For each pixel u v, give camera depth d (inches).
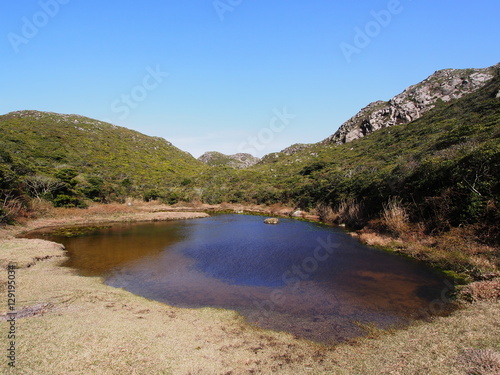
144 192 2277.3
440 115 2044.8
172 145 4576.8
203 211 1942.7
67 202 1510.8
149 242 888.9
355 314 379.2
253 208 2043.6
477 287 403.9
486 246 557.0
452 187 722.8
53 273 546.0
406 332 319.9
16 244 722.2
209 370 242.4
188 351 270.8
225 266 627.8
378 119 3088.1
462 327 309.1
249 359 265.1
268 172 2842.0
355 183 1354.6
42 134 2743.6
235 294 462.9
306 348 290.5
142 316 352.8
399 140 2059.5
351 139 3196.4
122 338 279.9
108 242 884.6
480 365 227.6
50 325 294.4
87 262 650.2
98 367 229.1
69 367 224.2
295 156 3339.1
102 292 437.1
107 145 3216.0
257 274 570.3
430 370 231.8
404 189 936.3
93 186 1814.7
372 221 982.4
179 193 2325.3
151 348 267.9
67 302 378.0
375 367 246.2
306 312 389.1
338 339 311.9
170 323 337.7
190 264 644.7
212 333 319.3
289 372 243.3
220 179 2824.8
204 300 437.1
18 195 1190.3
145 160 3275.1
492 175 654.5
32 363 222.8
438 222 719.1
